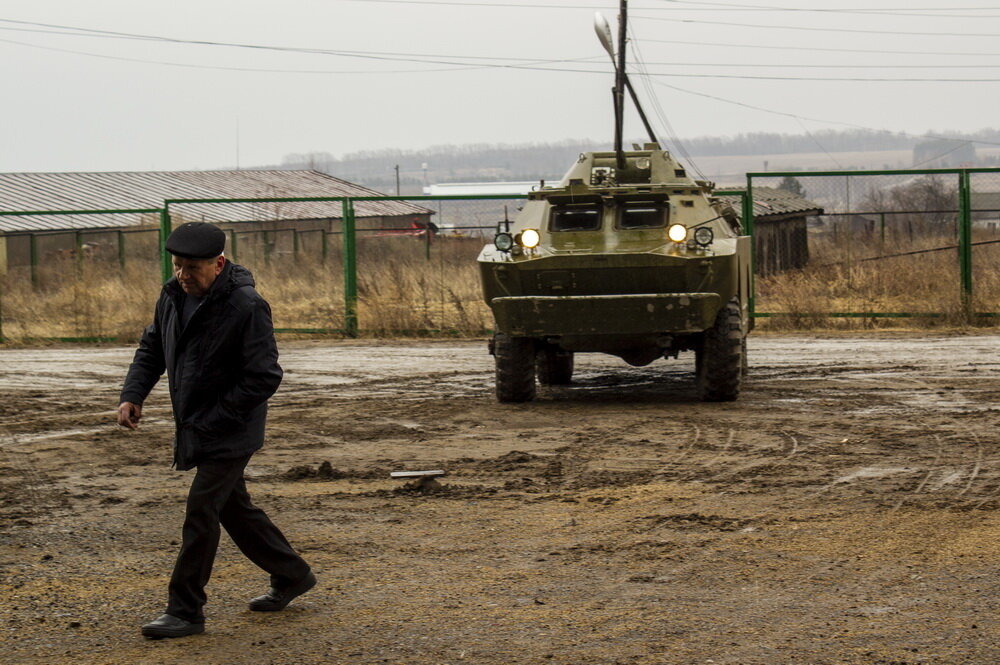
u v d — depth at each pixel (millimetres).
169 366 5102
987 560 6051
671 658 4766
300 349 17781
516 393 11719
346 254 19453
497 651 4895
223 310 4992
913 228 22891
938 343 16469
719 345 11352
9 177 45375
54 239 34938
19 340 19641
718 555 6262
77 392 13164
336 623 5289
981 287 19156
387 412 11312
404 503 7555
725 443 9367
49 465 8938
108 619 5391
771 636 5000
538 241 11469
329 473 8430
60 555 6461
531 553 6383
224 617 5398
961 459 8555
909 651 4789
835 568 5984
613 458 8891
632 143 13938
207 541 5074
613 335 11281
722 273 11242
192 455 5043
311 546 6574
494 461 8836
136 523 7160
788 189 32875
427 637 5082
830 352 15727
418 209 47219
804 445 9211
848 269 19906
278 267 25031
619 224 12055
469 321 19312
